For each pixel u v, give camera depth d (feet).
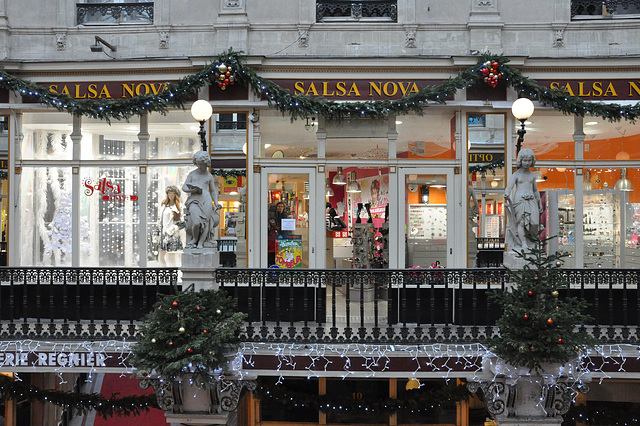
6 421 35.17
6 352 27.22
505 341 24.25
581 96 33.96
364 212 39.19
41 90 33.14
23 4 35.22
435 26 34.65
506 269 25.62
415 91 33.91
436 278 27.14
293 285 28.76
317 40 34.81
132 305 27.91
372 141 34.96
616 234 35.22
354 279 27.07
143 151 35.12
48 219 35.29
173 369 24.13
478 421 33.42
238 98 34.06
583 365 26.14
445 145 34.91
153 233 35.09
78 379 44.01
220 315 26.12
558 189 35.14
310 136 34.94
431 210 34.99
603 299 29.81
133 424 43.50
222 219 35.09
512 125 34.63
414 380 32.91
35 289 31.55
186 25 34.88
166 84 33.35
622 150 35.14
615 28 34.42
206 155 27.96
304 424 33.83
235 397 26.81
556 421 26.07
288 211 34.94
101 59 33.96
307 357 26.58
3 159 35.22
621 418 30.42
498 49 34.17
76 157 35.19
